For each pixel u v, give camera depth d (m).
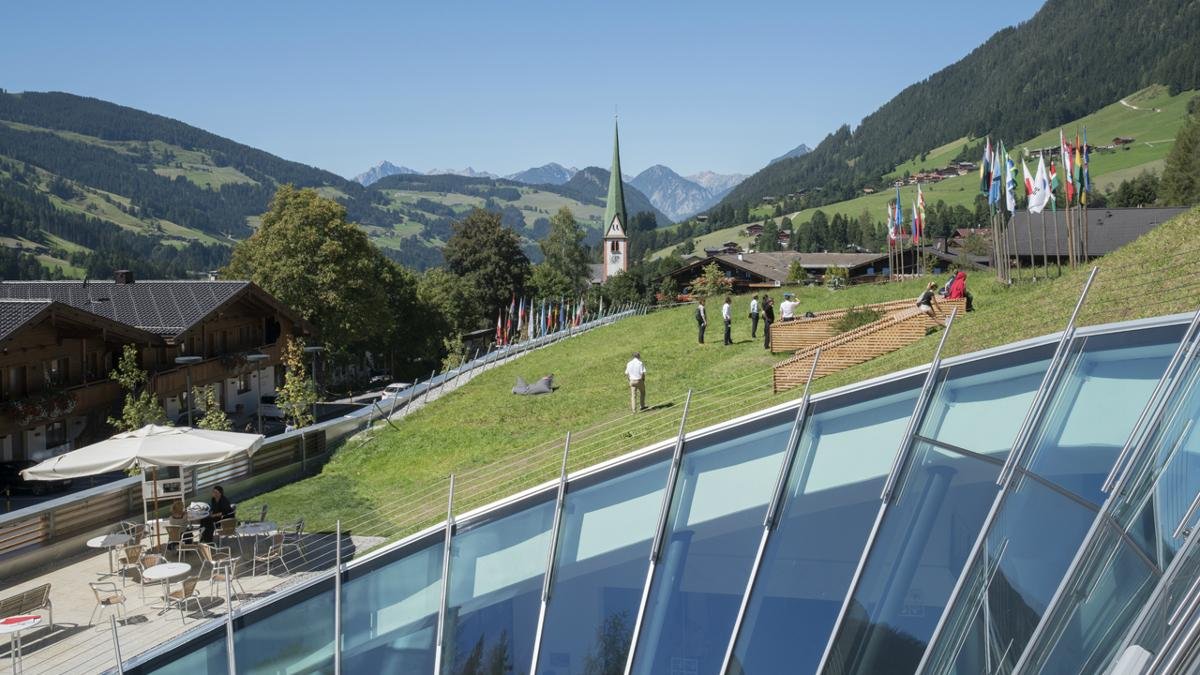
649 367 41.47
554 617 14.50
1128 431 11.80
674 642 13.20
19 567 20.97
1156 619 7.57
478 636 14.74
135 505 24.83
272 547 20.83
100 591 18.56
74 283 57.50
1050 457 11.94
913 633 10.97
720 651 12.77
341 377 91.81
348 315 72.12
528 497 16.88
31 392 42.28
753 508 14.51
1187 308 18.23
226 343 57.78
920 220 68.44
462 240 120.31
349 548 22.78
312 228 70.69
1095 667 8.10
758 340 43.59
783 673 11.84
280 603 16.30
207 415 35.94
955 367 14.55
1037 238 87.69
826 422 15.09
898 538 12.45
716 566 13.95
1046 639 9.19
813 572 12.88
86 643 17.02
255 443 22.83
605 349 51.62
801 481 14.35
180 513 21.16
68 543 22.23
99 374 47.25
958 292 32.41
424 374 101.06
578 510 16.17
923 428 13.85
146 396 36.16
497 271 118.81
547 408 36.56
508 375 48.81
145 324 50.97
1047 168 40.38
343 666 15.01
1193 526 8.51
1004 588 10.38
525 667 13.95
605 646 13.73
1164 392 11.45
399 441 34.34
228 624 15.55
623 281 129.00
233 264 73.31
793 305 42.09
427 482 28.38
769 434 15.56
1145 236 25.97
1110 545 9.59
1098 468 11.40
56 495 39.22
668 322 57.66
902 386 14.88
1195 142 129.38
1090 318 20.94
